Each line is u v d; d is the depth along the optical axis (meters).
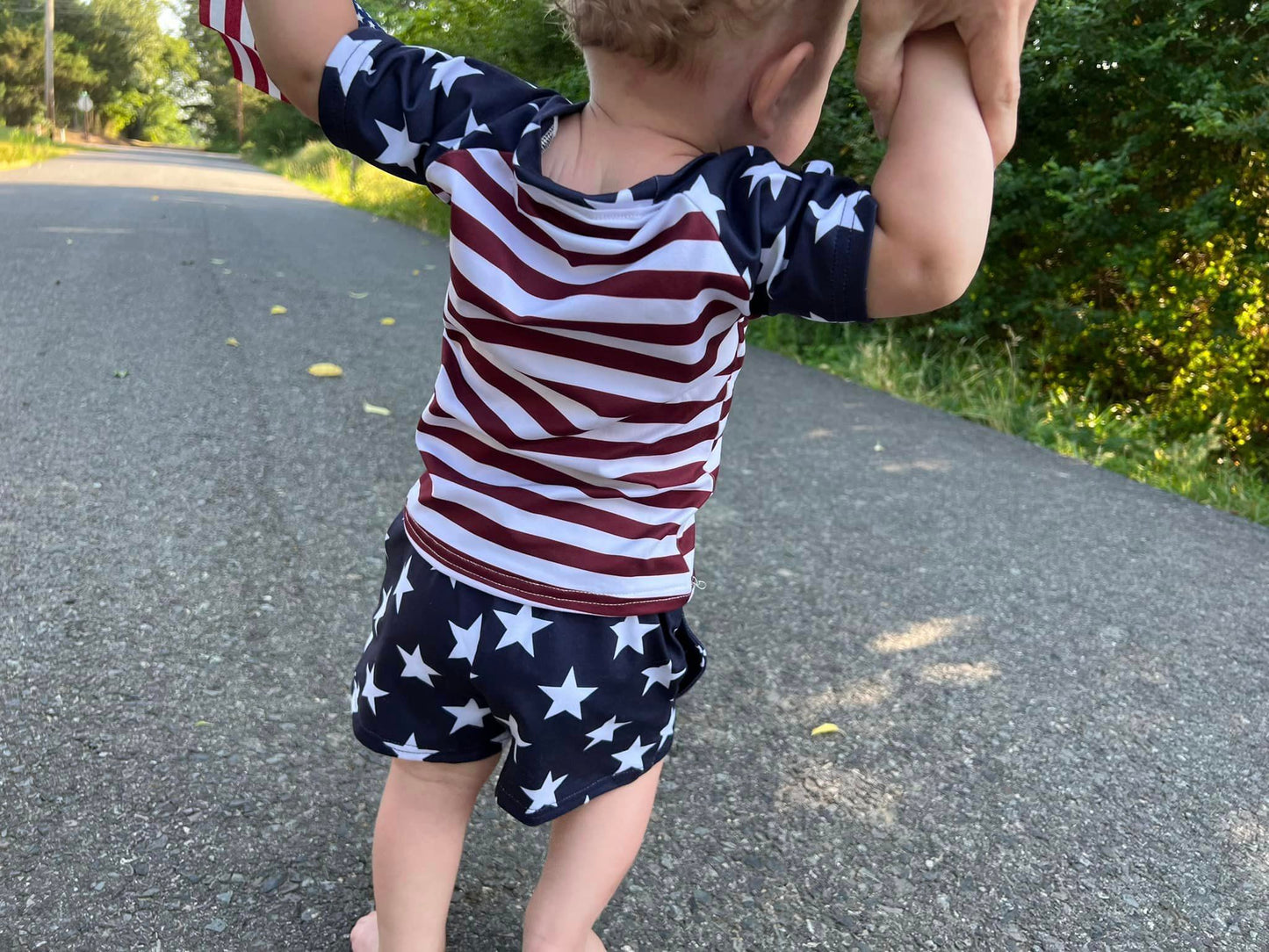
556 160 1.10
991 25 0.98
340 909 1.58
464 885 1.67
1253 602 3.13
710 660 2.49
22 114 51.19
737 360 1.14
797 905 1.70
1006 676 2.54
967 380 5.96
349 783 1.87
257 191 18.91
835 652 2.59
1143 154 6.12
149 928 1.50
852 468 4.18
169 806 1.76
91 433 3.56
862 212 1.02
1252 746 2.31
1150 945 1.68
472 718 1.25
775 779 2.04
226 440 3.63
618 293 1.02
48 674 2.11
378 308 6.41
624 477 1.13
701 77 1.03
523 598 1.15
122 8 62.47
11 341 4.65
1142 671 2.62
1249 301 5.81
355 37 1.18
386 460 3.59
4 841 1.64
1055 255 6.58
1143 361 6.46
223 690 2.12
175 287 6.47
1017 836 1.93
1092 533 3.66
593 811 1.28
